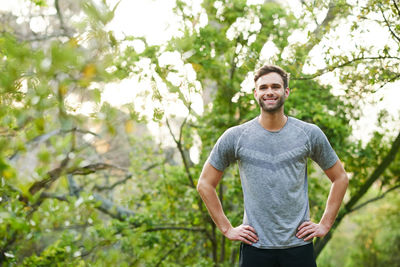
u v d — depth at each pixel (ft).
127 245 18.44
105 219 28.73
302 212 7.91
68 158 6.79
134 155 23.94
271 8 17.74
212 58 18.40
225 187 23.63
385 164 19.63
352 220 36.76
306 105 17.90
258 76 8.18
